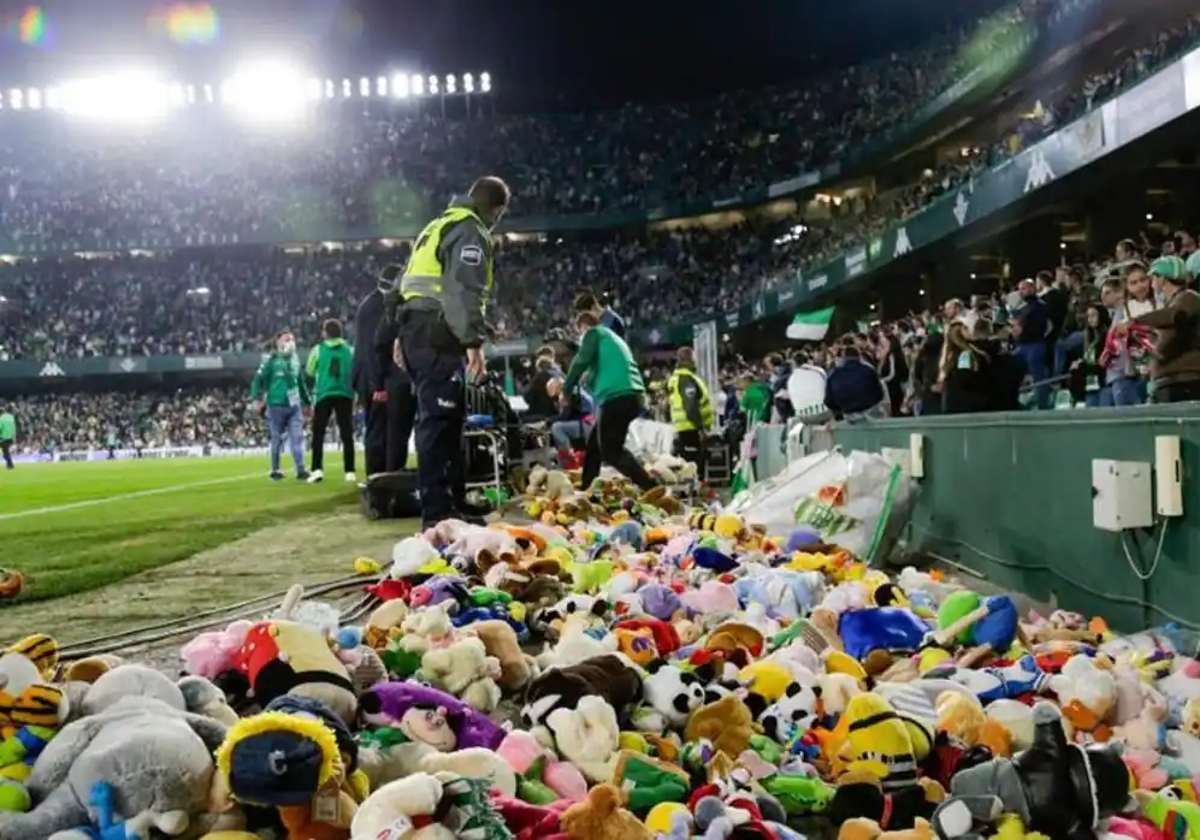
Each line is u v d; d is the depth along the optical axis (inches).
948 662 122.9
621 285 1808.6
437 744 90.3
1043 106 1084.5
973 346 298.0
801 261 1466.5
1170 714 109.3
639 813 84.4
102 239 1919.3
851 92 1683.1
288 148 2068.2
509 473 419.8
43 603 181.6
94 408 1871.3
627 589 160.9
